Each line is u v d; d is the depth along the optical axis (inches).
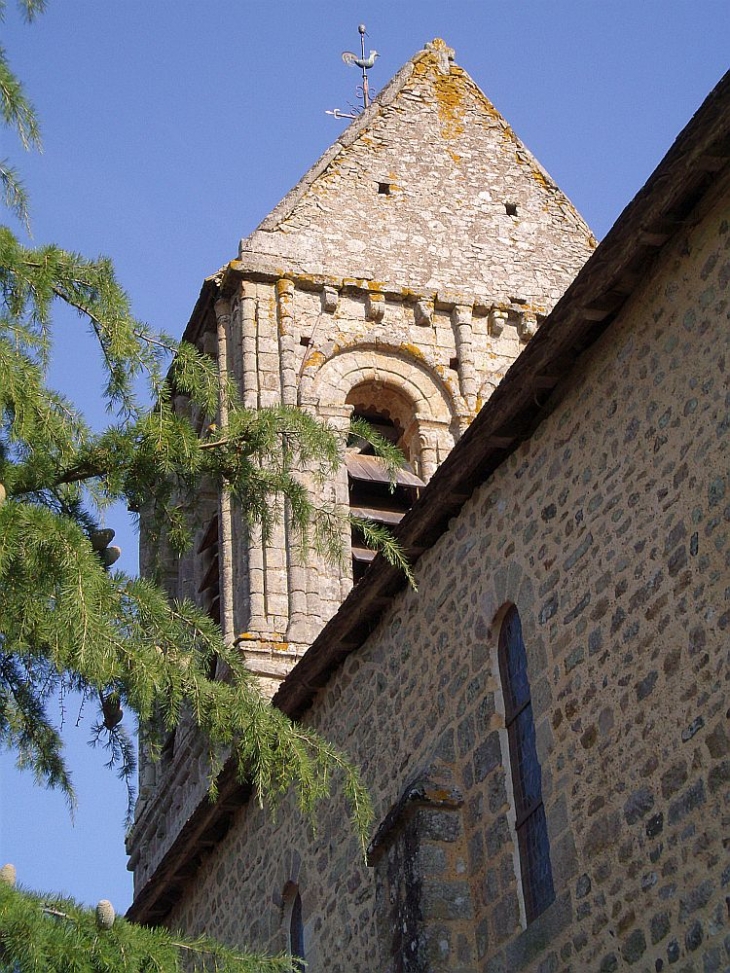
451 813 627.2
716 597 505.0
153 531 531.5
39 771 499.8
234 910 820.0
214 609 1147.9
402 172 1302.9
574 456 599.8
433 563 689.0
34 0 505.7
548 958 550.3
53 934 427.5
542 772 572.7
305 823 760.3
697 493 524.4
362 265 1240.2
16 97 499.2
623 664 543.8
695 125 518.3
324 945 714.2
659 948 498.0
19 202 505.0
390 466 547.5
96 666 462.3
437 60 1391.5
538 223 1310.3
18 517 462.0
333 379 1190.3
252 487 529.7
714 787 489.7
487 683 631.2
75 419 501.7
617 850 526.3
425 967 595.5
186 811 1037.2
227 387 534.3
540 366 602.5
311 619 1058.1
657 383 557.9
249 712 500.7
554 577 594.6
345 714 740.7
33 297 492.7
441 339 1228.5
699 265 544.7
